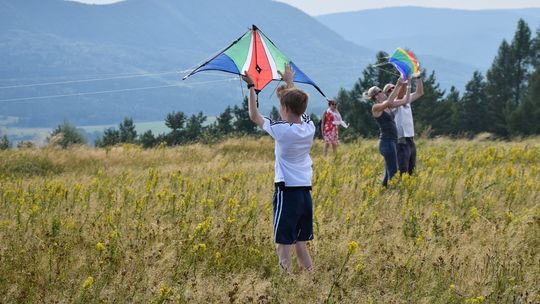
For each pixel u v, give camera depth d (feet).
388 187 62.85
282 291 33.45
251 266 38.29
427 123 343.26
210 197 56.85
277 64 38.37
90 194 58.85
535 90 326.85
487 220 47.42
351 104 357.82
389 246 42.65
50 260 35.01
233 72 37.32
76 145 116.37
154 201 55.52
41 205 52.49
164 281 34.58
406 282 35.24
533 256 39.68
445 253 40.11
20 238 41.93
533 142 133.28
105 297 32.22
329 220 48.26
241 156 108.78
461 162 84.07
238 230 45.60
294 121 37.47
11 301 31.91
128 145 115.14
